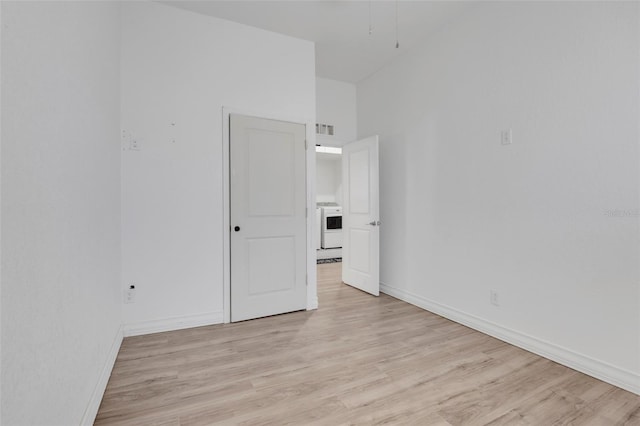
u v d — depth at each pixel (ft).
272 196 9.99
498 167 8.16
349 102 14.33
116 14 7.65
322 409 5.26
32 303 3.03
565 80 6.73
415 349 7.54
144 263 8.37
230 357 7.12
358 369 6.58
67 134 4.11
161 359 7.00
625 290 5.87
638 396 5.62
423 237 10.69
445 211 9.81
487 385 5.98
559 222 6.86
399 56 11.72
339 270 17.20
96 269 5.43
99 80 5.92
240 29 9.59
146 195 8.38
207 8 8.80
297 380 6.16
